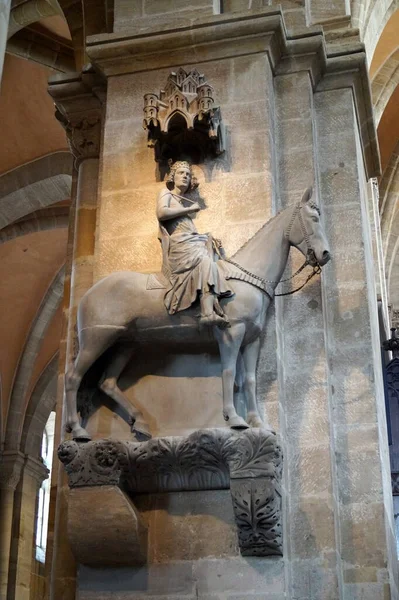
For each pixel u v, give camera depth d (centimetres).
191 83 786
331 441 720
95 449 679
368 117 905
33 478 2192
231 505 687
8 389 2131
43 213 1845
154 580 679
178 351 727
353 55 857
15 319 2088
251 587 657
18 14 1380
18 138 1691
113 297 702
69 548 761
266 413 703
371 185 1489
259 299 696
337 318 784
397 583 778
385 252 1831
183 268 694
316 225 705
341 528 714
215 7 883
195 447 666
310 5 938
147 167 812
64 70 1491
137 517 672
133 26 886
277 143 822
